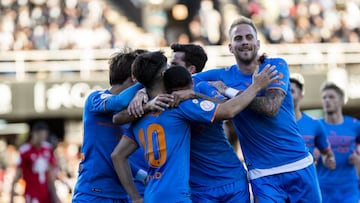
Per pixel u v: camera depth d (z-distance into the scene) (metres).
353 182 34.31
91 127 23.39
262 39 74.81
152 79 21.52
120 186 23.50
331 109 34.41
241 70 23.36
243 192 22.48
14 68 63.75
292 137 23.06
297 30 76.12
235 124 23.23
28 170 40.00
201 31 74.50
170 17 81.94
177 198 21.03
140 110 21.44
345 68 66.88
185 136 21.50
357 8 78.88
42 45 68.06
